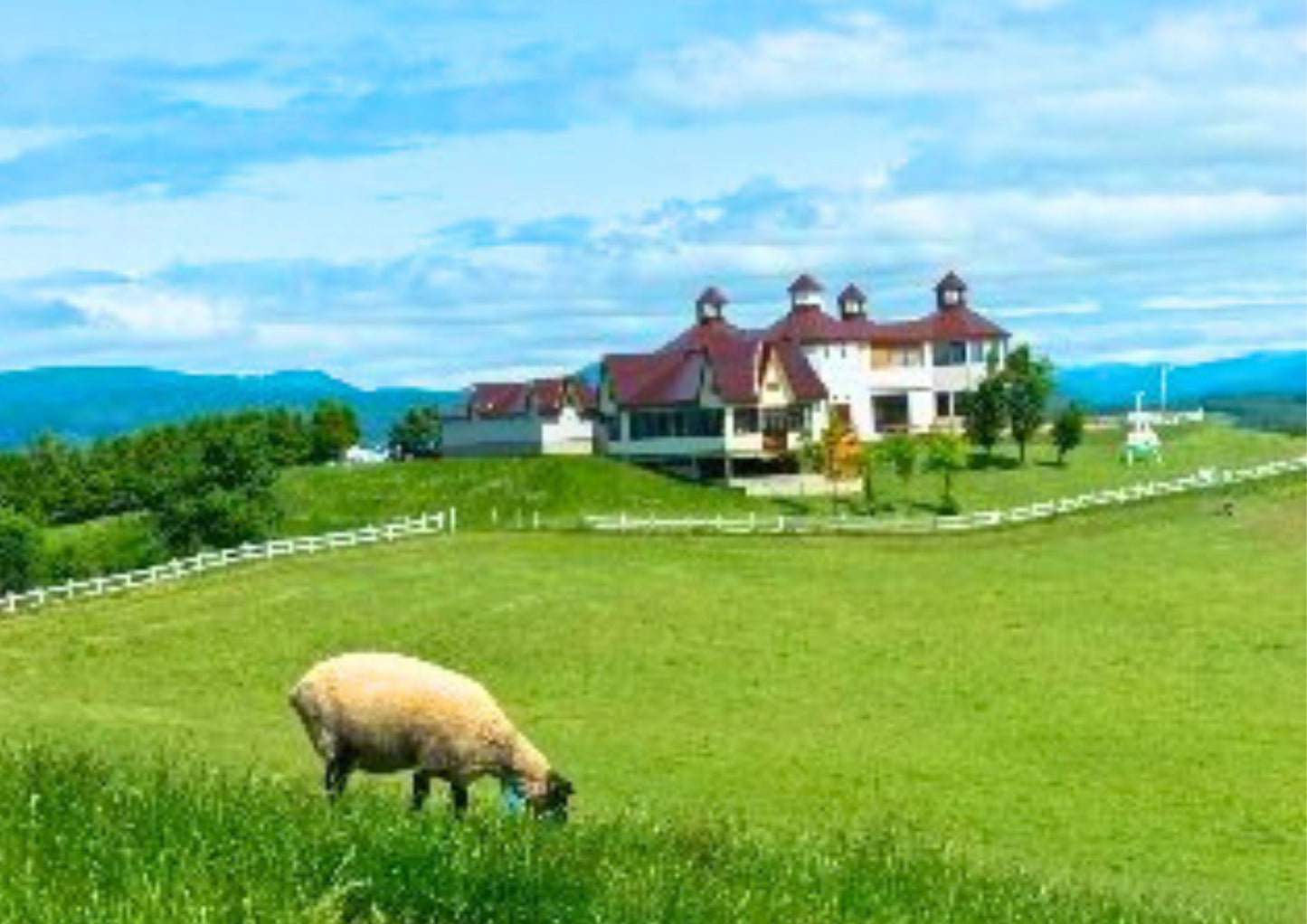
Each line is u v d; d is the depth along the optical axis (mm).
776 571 90562
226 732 52469
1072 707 63438
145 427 161625
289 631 75938
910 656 72125
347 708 20188
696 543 97875
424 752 20250
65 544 122438
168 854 11328
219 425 157500
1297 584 88500
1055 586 88000
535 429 154375
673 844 16141
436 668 20844
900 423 166250
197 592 82812
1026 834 46344
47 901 9992
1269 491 116312
